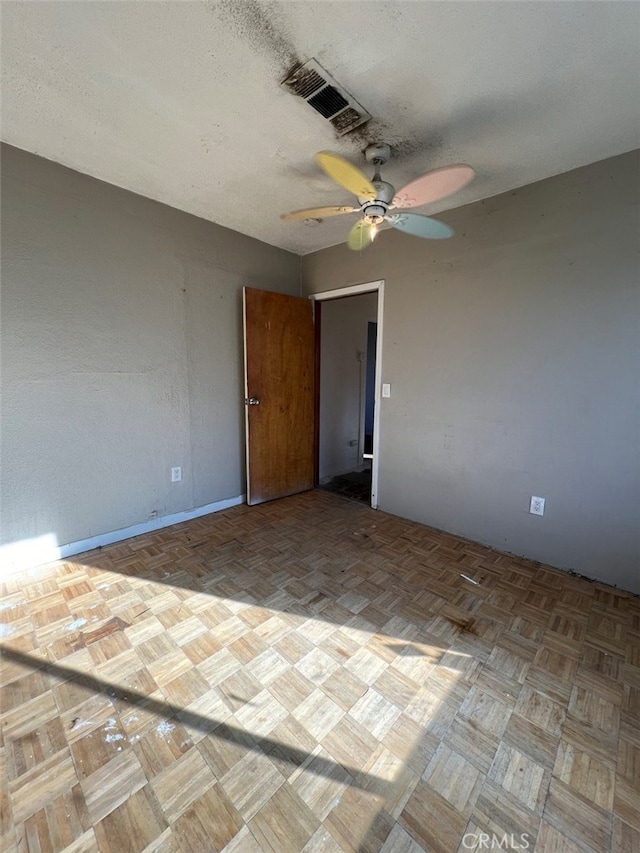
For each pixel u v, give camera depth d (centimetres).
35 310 217
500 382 251
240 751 119
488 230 247
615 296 204
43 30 130
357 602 199
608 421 212
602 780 112
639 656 163
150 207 258
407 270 293
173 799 106
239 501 347
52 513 234
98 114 173
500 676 151
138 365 264
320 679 148
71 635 171
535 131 181
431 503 297
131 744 121
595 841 98
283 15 124
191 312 291
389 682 147
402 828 100
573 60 140
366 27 128
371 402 606
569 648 167
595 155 200
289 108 168
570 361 222
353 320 450
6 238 204
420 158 204
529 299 234
